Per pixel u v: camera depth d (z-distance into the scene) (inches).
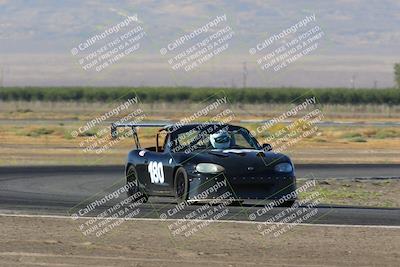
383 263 1098.1
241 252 1165.7
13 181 2255.2
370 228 1371.8
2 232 1316.4
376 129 6008.9
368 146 4360.2
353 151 3890.3
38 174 2484.0
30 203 1739.7
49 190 2020.2
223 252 1165.7
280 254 1152.8
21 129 5689.0
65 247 1191.6
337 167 2874.0
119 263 1082.7
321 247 1206.3
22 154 3440.0
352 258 1127.6
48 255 1129.4
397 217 1539.1
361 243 1237.7
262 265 1079.0
